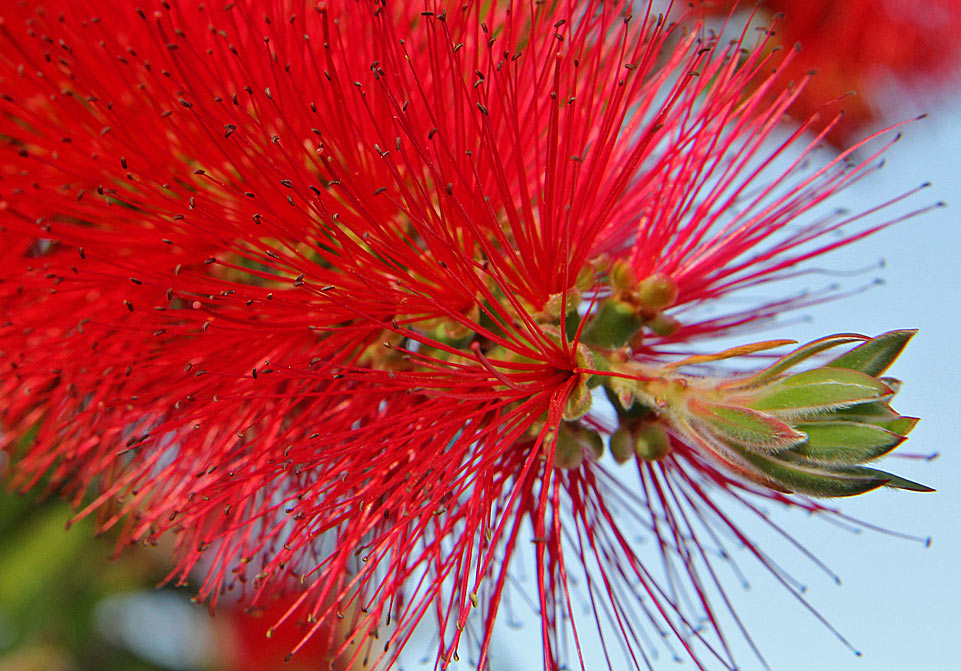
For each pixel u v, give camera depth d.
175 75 0.20
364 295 0.19
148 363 0.20
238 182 0.20
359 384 0.20
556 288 0.19
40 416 0.22
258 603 0.21
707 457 0.18
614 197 0.19
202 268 0.20
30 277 0.20
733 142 0.20
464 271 0.19
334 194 0.20
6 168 0.20
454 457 0.19
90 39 0.20
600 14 0.20
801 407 0.17
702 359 0.19
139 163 0.20
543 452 0.19
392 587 0.19
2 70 0.20
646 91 0.20
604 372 0.19
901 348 0.17
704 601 0.19
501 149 0.20
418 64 0.20
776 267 0.20
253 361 0.20
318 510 0.19
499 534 0.19
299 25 0.20
